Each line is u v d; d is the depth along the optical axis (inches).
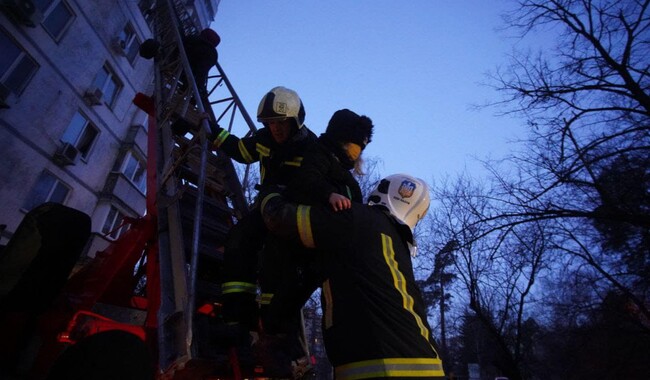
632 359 394.3
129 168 606.9
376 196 69.4
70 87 483.8
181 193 112.4
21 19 404.5
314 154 65.8
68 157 473.7
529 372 578.2
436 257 397.4
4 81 398.6
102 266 130.6
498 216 307.0
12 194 413.1
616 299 390.9
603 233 346.3
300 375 81.4
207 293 93.4
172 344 73.7
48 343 103.3
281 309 68.9
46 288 99.3
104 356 64.7
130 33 604.7
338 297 52.2
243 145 105.3
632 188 281.4
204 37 212.2
